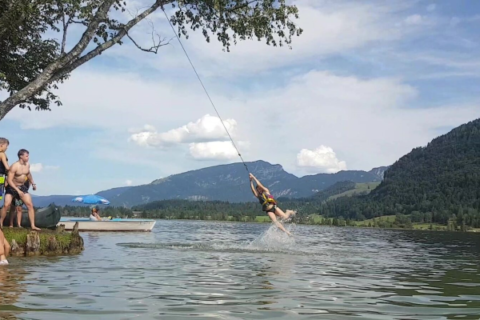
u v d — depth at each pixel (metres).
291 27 19.62
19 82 21.56
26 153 14.16
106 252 15.57
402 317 6.57
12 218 15.02
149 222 35.06
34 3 16.56
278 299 7.57
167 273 10.35
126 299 7.16
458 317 6.64
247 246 20.12
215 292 8.05
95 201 34.81
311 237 34.09
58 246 14.60
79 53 16.70
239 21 19.05
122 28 17.88
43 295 7.29
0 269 10.35
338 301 7.59
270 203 19.61
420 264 15.05
